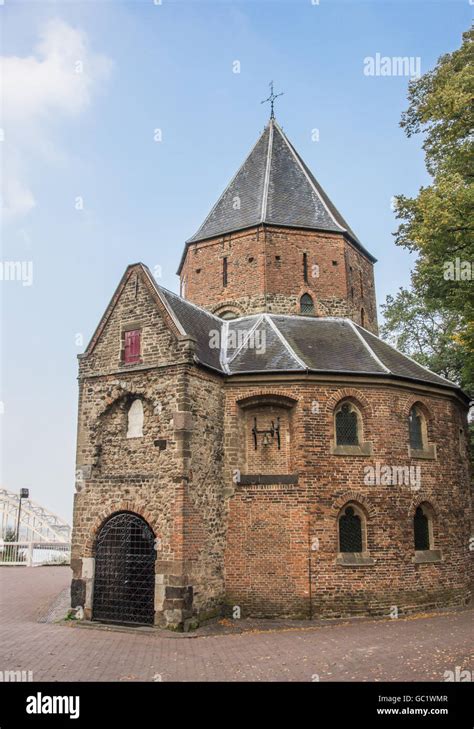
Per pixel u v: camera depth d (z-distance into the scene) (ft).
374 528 65.77
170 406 62.18
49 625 60.23
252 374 68.23
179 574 57.67
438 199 62.95
